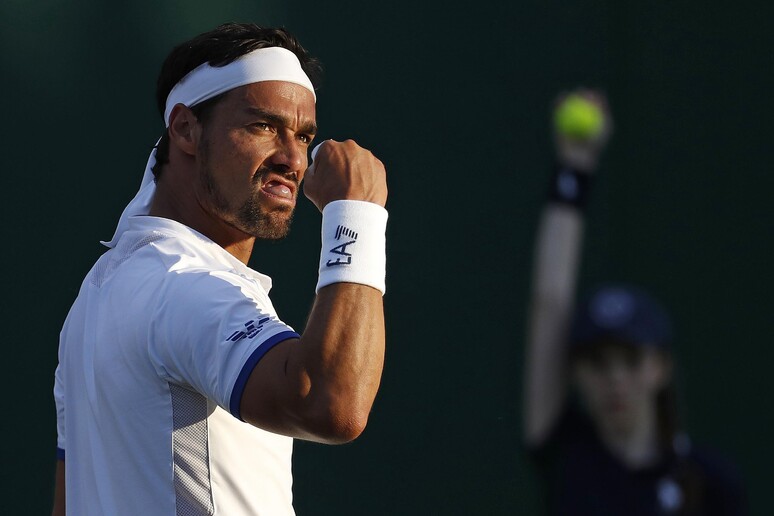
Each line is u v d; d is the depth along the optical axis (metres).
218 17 13.87
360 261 6.09
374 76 15.06
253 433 6.40
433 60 15.55
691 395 17.14
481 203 15.83
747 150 17.06
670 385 8.54
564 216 10.04
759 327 16.89
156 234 6.76
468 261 15.70
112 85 13.15
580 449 8.42
